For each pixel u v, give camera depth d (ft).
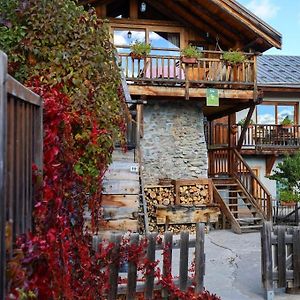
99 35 14.67
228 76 37.81
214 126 48.98
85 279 12.32
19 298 5.94
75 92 13.20
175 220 35.12
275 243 18.30
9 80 6.33
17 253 6.39
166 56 36.63
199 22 42.78
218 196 38.60
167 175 39.55
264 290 18.17
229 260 25.57
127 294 15.06
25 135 7.80
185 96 36.73
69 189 11.32
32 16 13.28
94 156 13.57
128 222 18.52
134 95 36.76
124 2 43.09
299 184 43.47
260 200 40.52
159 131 39.78
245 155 53.16
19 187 7.22
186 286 15.58
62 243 9.32
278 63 63.00
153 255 15.33
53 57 13.32
